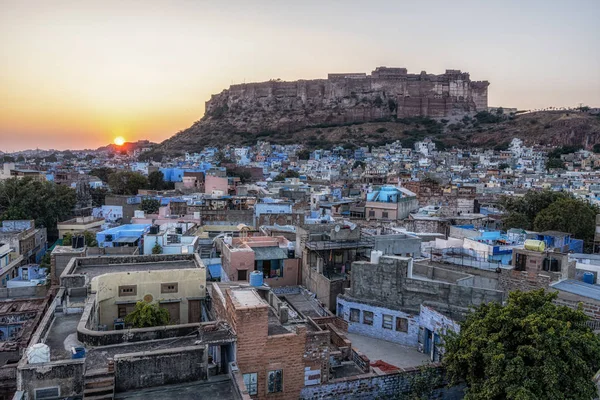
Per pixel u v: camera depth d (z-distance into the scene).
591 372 20.27
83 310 26.64
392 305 35.34
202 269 31.48
